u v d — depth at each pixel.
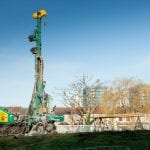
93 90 86.62
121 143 36.22
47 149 35.66
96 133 42.12
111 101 93.19
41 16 56.72
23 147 37.31
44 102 55.22
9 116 53.62
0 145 38.94
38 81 55.34
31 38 56.06
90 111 82.69
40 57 55.62
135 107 101.38
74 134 42.12
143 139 37.78
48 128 54.12
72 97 84.50
